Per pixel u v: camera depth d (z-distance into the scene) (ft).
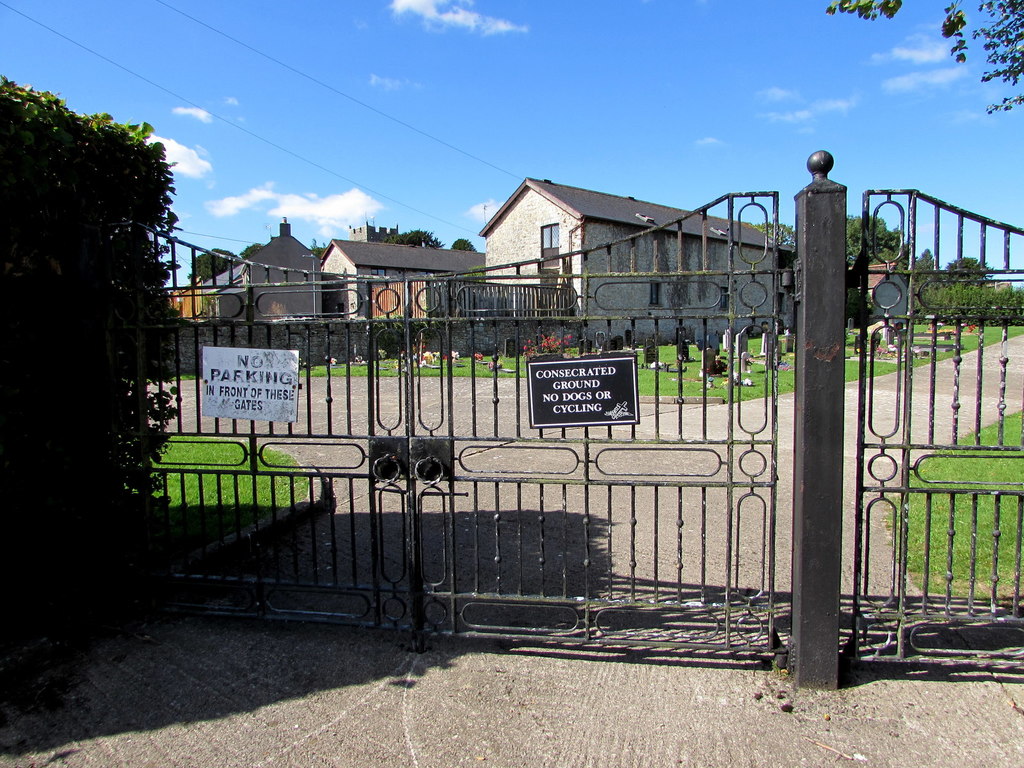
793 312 10.69
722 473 25.09
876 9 20.85
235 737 9.68
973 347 62.49
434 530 18.76
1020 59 28.25
